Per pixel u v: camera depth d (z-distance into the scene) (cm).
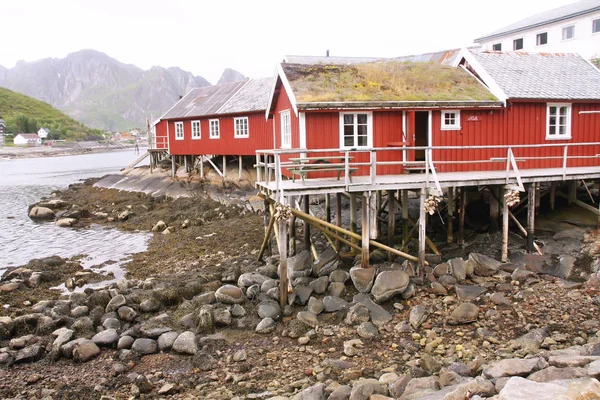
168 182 3722
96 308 1412
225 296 1414
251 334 1259
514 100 1842
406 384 917
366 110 1680
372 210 1551
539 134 1939
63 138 16200
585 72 2134
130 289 1580
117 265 2034
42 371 1109
